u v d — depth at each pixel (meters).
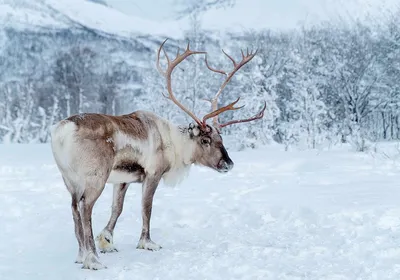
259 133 26.78
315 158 17.17
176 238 7.67
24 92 50.34
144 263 6.34
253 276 5.65
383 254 6.43
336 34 36.16
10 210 9.29
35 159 18.25
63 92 53.44
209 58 34.81
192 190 11.41
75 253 6.76
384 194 9.96
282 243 7.15
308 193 10.51
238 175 14.01
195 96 28.77
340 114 32.81
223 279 5.62
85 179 6.30
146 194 7.24
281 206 9.28
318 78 31.59
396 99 34.62
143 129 7.15
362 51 34.31
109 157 6.50
